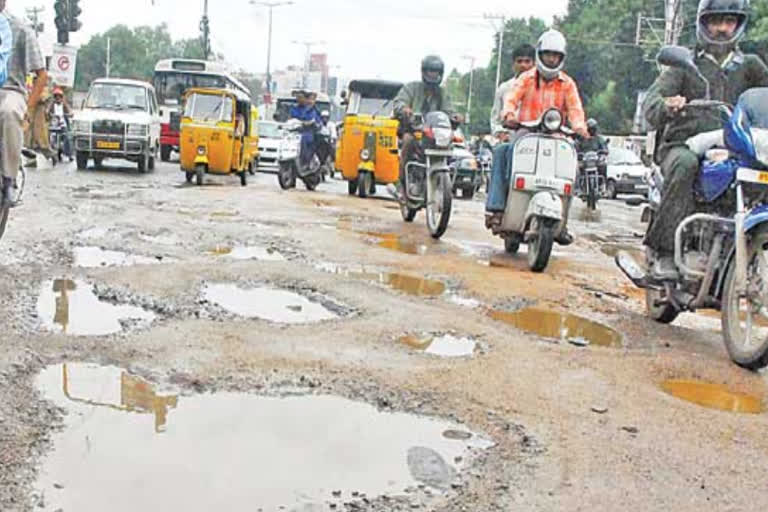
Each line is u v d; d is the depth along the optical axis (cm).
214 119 1609
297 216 1053
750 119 491
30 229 810
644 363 483
